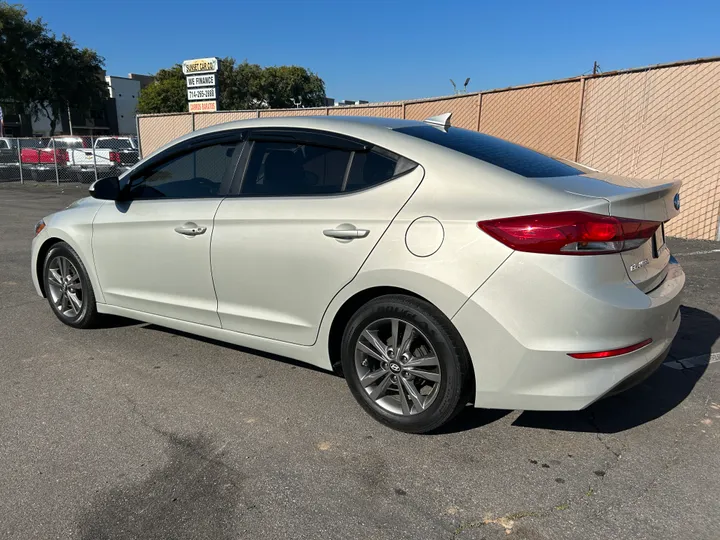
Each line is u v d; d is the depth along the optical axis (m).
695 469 2.63
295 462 2.71
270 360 3.96
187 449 2.82
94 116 56.34
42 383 3.57
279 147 3.35
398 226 2.76
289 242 3.12
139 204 3.91
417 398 2.87
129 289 4.04
